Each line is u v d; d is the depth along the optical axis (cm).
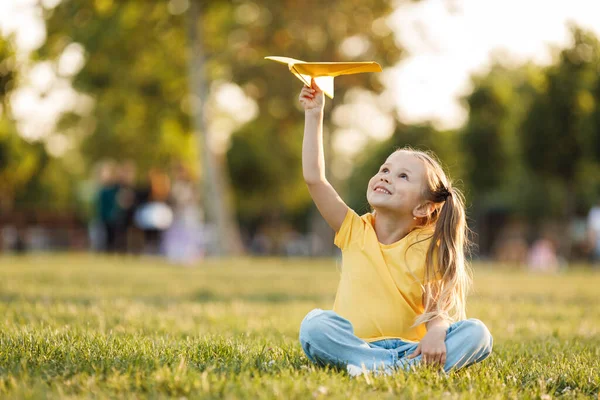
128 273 1644
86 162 4541
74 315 796
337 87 3234
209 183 3095
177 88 3394
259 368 471
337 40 3114
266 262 2720
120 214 2820
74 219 4222
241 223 7488
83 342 539
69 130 3794
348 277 510
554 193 4797
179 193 2459
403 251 503
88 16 2838
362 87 3212
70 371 429
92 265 1931
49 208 5553
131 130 3666
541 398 424
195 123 3086
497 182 4262
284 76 3158
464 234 525
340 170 7256
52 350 498
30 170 4225
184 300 1105
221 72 3291
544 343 680
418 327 500
